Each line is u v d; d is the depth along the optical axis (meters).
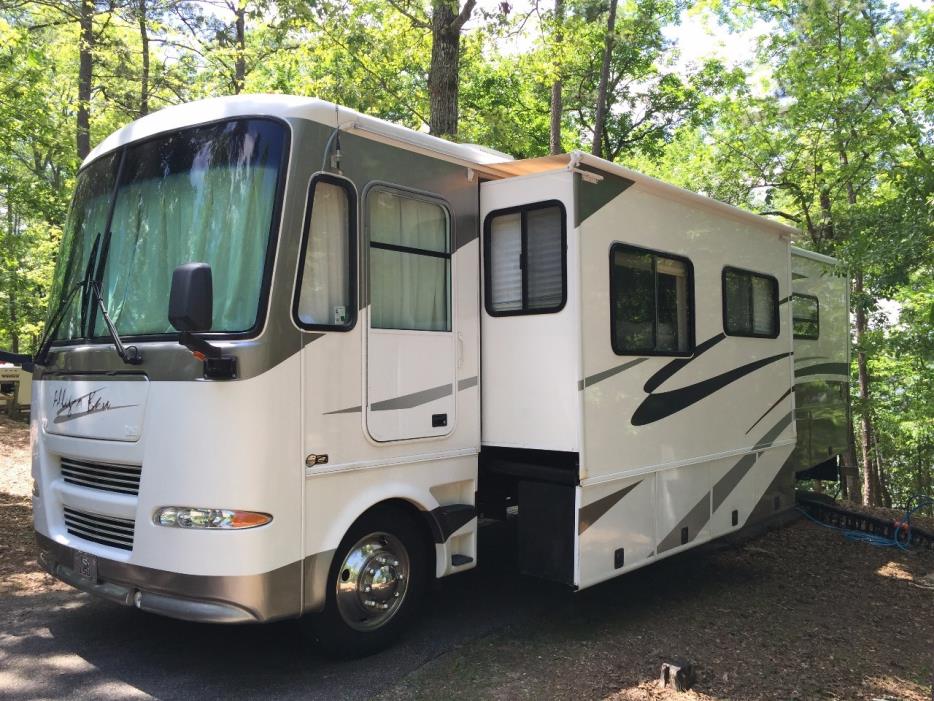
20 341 15.22
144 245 3.76
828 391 8.55
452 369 4.27
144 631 4.20
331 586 3.66
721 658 4.02
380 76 10.70
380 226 3.91
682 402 5.13
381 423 3.81
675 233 5.13
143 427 3.41
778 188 13.00
